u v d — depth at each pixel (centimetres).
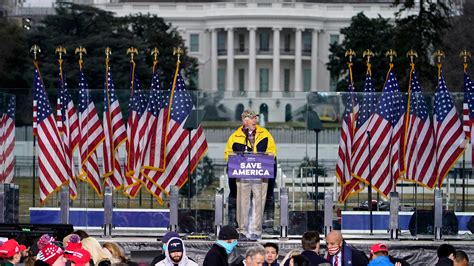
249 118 4656
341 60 16562
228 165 4612
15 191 4972
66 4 17675
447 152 5238
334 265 3738
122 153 5753
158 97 5291
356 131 5272
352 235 4853
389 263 3653
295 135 7181
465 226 4844
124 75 14650
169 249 3453
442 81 5244
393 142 5250
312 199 5834
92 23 16962
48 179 5188
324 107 6078
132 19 18162
